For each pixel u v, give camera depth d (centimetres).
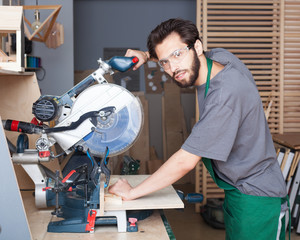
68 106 152
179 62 145
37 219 154
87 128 147
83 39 600
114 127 151
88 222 142
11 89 185
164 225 150
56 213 144
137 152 580
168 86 604
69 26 439
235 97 143
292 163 363
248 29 432
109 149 154
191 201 165
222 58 180
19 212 124
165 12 609
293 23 434
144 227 148
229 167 160
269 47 454
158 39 145
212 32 434
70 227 142
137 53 174
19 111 186
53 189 142
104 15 602
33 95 186
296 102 445
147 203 148
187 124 612
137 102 151
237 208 166
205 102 148
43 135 148
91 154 149
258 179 162
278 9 432
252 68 440
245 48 457
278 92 436
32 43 434
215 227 380
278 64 436
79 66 602
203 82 155
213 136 142
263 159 163
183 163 146
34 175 158
